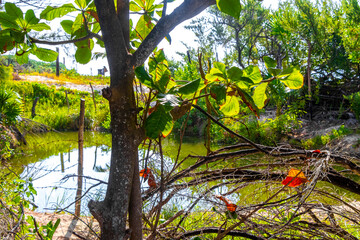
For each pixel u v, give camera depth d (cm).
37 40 146
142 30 169
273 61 150
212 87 140
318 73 1622
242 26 1967
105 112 2053
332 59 1520
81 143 451
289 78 149
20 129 1049
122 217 122
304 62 1628
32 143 1224
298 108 1576
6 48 151
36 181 712
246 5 1905
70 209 482
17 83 2480
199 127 1666
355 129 1212
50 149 1236
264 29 1948
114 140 125
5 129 767
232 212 158
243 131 1255
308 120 1503
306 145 1162
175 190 182
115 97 123
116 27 122
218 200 171
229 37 2025
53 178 750
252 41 1997
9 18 142
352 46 1350
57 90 2717
